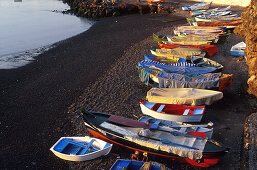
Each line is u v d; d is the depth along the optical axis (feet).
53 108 62.34
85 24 154.10
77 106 62.44
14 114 60.49
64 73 82.64
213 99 55.72
